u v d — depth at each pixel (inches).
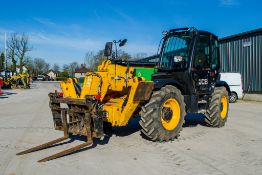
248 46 733.9
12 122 387.5
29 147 259.8
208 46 333.7
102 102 267.4
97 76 260.5
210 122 342.6
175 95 278.1
